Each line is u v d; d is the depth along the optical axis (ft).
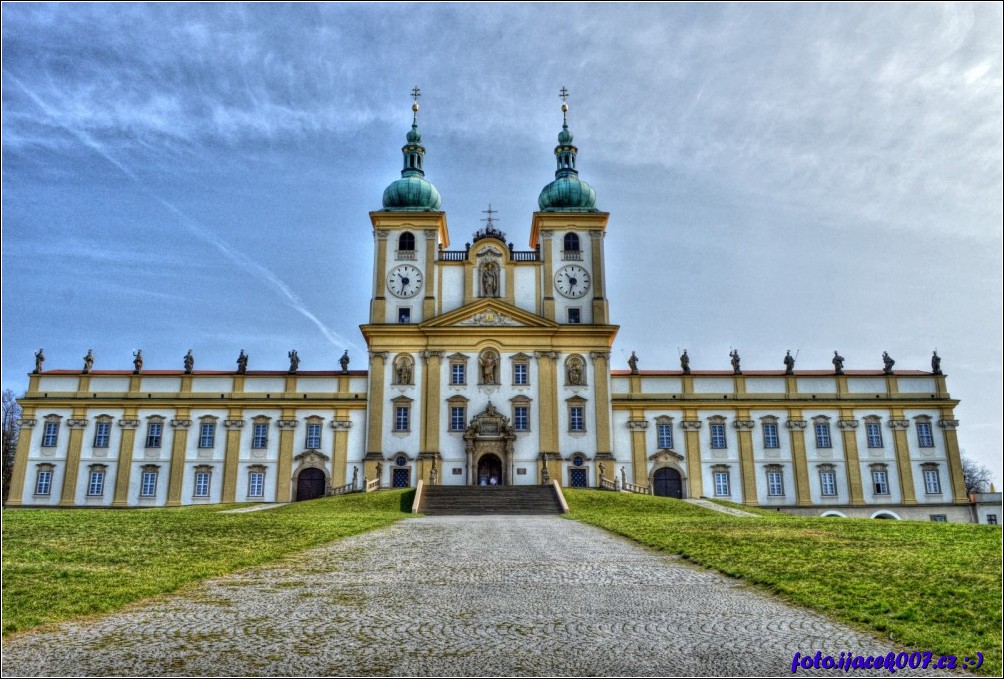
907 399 245.65
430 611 50.29
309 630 45.16
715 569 68.85
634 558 78.38
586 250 247.50
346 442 235.81
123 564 69.56
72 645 41.60
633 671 37.78
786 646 42.34
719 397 245.65
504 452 226.38
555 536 103.91
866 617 48.34
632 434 241.55
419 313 240.32
